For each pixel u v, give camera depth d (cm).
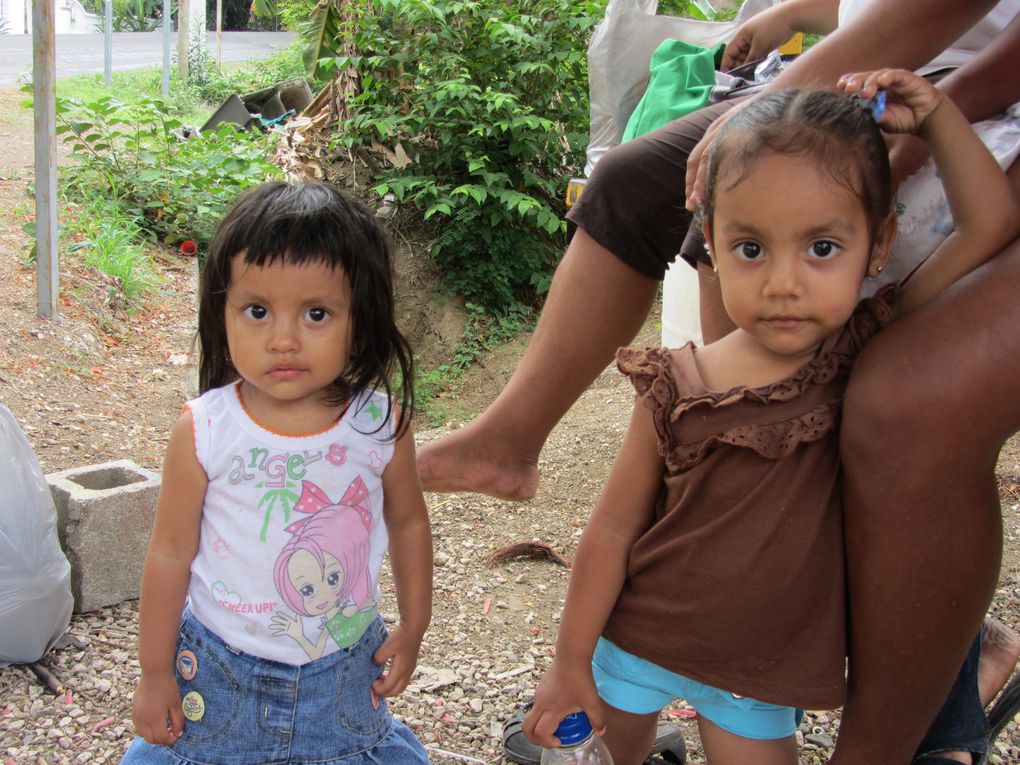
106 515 301
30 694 264
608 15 376
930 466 151
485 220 835
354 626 176
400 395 186
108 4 1727
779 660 171
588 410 509
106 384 531
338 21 954
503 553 352
